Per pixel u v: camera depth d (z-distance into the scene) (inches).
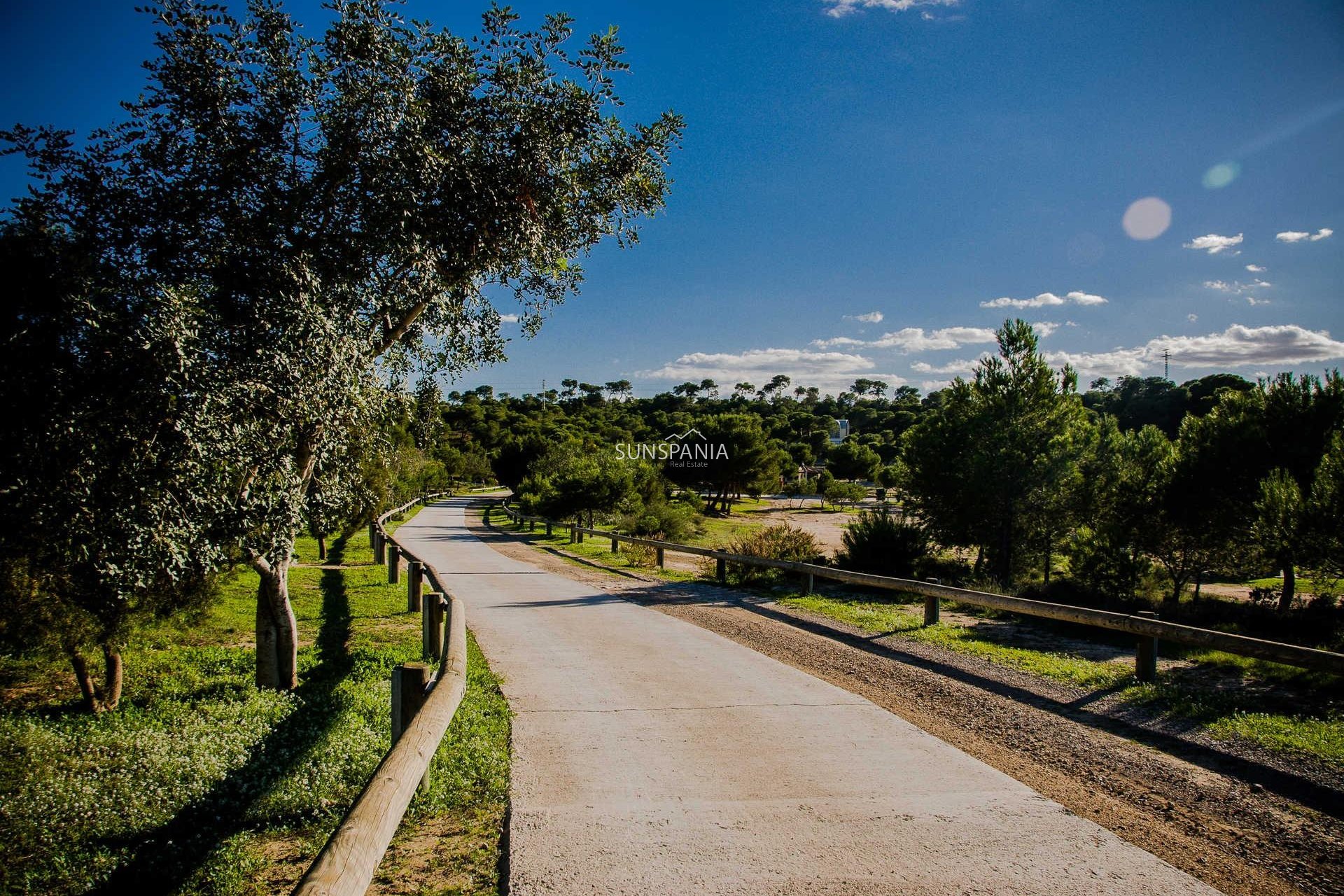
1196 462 635.5
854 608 497.7
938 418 774.5
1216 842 166.7
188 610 301.7
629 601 542.3
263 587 309.6
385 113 269.7
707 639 395.9
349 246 288.0
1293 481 510.6
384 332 331.9
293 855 161.2
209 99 259.3
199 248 254.5
